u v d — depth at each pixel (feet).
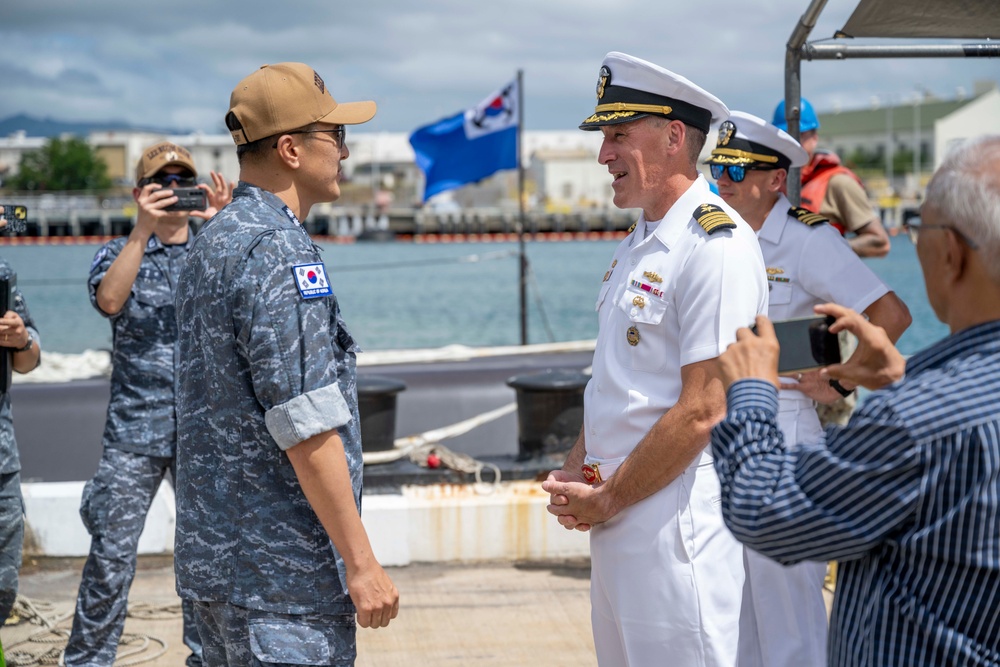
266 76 8.28
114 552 12.76
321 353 7.83
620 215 248.52
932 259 5.89
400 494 18.37
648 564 8.75
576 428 19.49
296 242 7.98
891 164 279.49
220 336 7.98
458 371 25.67
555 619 15.28
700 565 8.66
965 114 274.77
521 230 36.60
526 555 17.93
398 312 86.74
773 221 12.30
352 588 7.87
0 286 11.87
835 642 6.06
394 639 14.56
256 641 7.88
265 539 7.95
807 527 5.62
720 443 6.12
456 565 17.67
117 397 13.16
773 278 12.16
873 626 5.73
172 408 13.05
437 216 247.29
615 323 9.20
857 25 12.91
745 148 12.21
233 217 8.14
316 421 7.66
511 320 80.33
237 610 8.01
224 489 8.04
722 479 6.05
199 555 8.11
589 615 15.42
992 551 5.43
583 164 267.18
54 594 16.49
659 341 8.88
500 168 36.91
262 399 7.82
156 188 12.96
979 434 5.40
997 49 13.89
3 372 12.05
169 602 16.11
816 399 11.28
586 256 168.14
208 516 8.08
